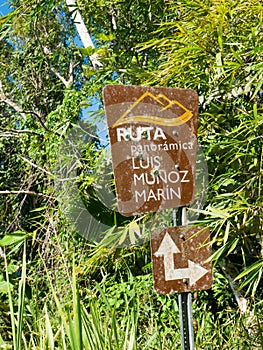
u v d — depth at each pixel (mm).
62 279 2961
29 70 6805
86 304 2635
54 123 4066
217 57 2205
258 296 2822
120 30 4223
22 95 6734
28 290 2922
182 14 3223
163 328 2814
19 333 1254
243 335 2553
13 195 5203
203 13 2574
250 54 2326
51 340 1395
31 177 4160
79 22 3947
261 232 2307
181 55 2422
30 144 4344
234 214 2047
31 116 5250
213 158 2592
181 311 1668
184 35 2475
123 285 2871
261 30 2338
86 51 3412
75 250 3383
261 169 2225
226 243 2221
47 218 3408
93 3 4395
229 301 3150
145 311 2746
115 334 1489
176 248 1657
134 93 1625
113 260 2994
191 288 1657
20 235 2996
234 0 2480
